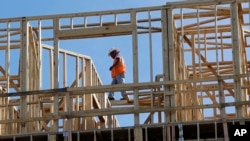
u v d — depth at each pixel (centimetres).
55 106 2966
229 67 3588
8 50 3094
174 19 3155
